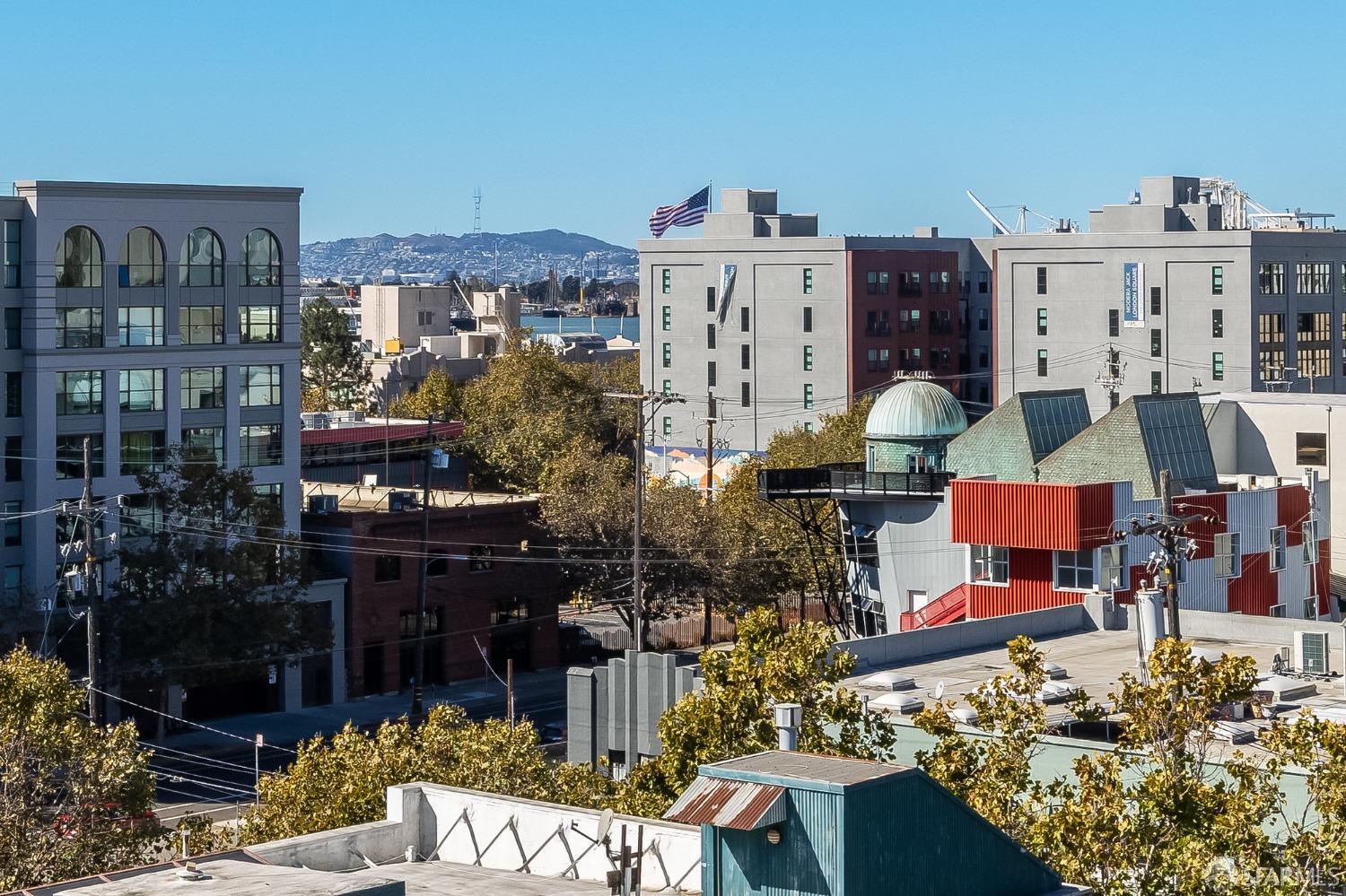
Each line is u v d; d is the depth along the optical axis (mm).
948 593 93438
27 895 26422
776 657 47031
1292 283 181500
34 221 105938
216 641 102250
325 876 26766
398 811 35156
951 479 97312
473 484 172000
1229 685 39375
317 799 56562
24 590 101562
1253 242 177000
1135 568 88062
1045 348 189625
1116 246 184500
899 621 99312
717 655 49531
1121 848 36812
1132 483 90125
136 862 54719
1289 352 181375
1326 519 105188
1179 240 180875
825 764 28484
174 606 100000
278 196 116750
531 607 125500
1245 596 95562
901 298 198375
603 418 199500
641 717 58594
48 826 53875
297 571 107375
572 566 125250
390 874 33469
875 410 104812
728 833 27719
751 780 27734
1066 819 37000
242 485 105500
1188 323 180875
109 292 109250
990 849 28891
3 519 105438
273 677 111125
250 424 116000
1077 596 87438
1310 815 44094
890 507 100062
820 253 196250
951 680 63062
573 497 126188
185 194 112312
